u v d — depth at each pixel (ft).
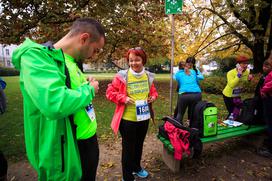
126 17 33.47
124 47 44.88
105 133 17.08
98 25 5.50
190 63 17.66
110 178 11.01
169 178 10.84
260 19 36.27
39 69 4.24
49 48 4.66
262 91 12.67
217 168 11.75
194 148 10.75
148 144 15.01
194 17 37.83
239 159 12.76
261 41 36.17
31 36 37.45
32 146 4.92
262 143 13.89
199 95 17.65
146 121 9.96
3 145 14.73
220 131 13.04
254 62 39.24
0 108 9.56
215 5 36.29
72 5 34.42
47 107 4.10
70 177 5.08
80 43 5.35
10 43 36.19
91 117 5.94
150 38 39.27
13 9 34.88
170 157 11.60
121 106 9.57
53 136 4.77
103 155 13.56
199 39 40.01
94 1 34.01
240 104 17.71
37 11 34.04
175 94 37.32
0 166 9.23
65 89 4.38
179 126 10.91
